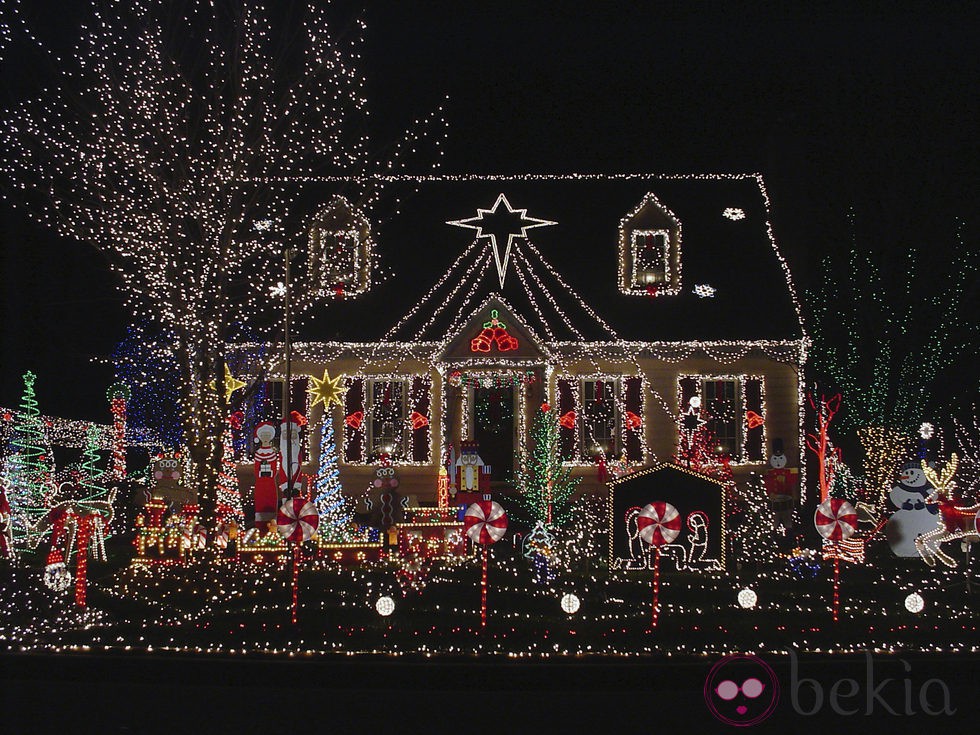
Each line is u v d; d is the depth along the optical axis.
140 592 13.91
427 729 8.16
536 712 8.70
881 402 27.97
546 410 20.95
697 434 21.42
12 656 10.02
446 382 23.25
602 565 16.30
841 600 13.71
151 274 17.03
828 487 17.59
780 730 8.28
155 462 17.98
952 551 18.56
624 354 23.39
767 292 24.41
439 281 24.22
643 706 8.95
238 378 22.09
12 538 15.85
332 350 23.20
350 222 24.53
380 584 14.63
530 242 24.89
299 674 9.71
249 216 22.05
